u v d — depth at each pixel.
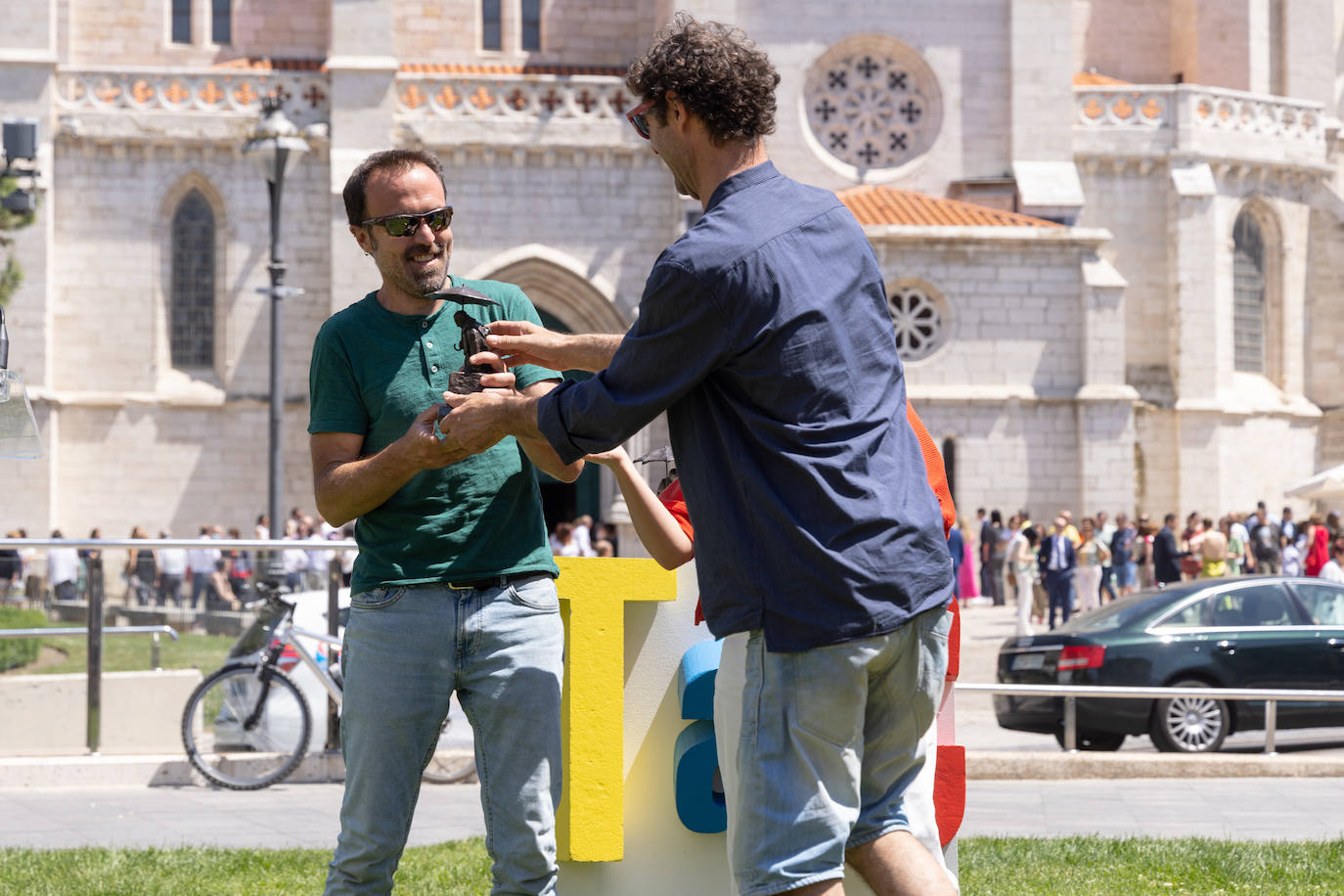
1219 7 46.75
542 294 39.72
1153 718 14.81
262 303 39.28
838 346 4.03
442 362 5.17
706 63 4.14
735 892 4.19
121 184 39.16
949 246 37.53
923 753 4.32
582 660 5.80
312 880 7.46
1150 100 42.34
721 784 5.76
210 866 7.78
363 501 4.91
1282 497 43.69
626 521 33.59
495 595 5.05
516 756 5.04
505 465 5.11
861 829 4.20
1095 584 31.55
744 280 3.95
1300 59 47.62
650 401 4.07
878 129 41.75
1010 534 34.56
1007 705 15.26
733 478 4.09
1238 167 43.19
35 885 7.21
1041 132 41.44
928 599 4.05
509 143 38.78
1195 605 15.28
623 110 39.44
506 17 43.12
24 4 38.19
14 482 37.66
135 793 11.16
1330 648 15.13
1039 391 37.72
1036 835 9.38
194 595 12.62
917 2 41.62
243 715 11.71
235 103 39.22
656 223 39.47
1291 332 44.53
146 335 39.16
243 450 39.22
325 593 12.62
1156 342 42.56
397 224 5.04
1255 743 15.84
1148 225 42.53
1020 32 41.47
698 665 5.72
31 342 38.00
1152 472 42.09
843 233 4.16
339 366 5.17
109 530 38.66
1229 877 7.63
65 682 12.17
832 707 3.98
